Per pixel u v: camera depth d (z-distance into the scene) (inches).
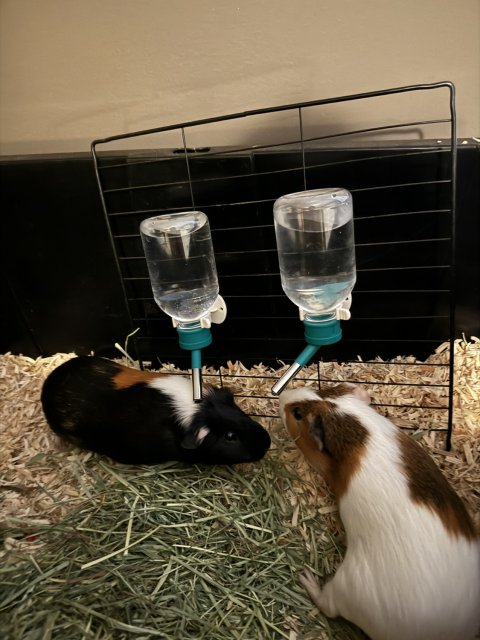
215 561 15.8
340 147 20.3
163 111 22.6
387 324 23.8
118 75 22.2
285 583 15.6
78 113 23.4
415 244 21.6
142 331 26.1
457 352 23.3
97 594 14.4
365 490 15.2
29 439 21.7
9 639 13.4
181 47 21.1
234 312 24.3
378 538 14.4
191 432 17.9
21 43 22.3
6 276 25.9
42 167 22.8
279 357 25.2
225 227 22.2
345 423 16.6
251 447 18.0
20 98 23.5
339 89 20.8
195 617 14.3
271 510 17.5
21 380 25.9
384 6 19.1
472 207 20.6
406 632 13.2
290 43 20.3
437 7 18.8
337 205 15.2
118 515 17.1
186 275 17.0
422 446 19.5
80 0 20.9
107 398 19.6
